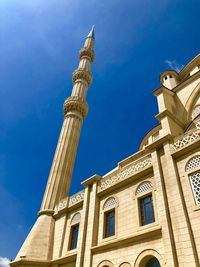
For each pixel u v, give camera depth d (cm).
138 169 1550
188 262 973
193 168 1221
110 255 1352
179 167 1288
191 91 2008
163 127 1614
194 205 1108
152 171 1445
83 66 4284
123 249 1302
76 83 3938
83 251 1517
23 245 2128
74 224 1914
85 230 1614
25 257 1903
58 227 2094
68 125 3262
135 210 1405
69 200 2188
